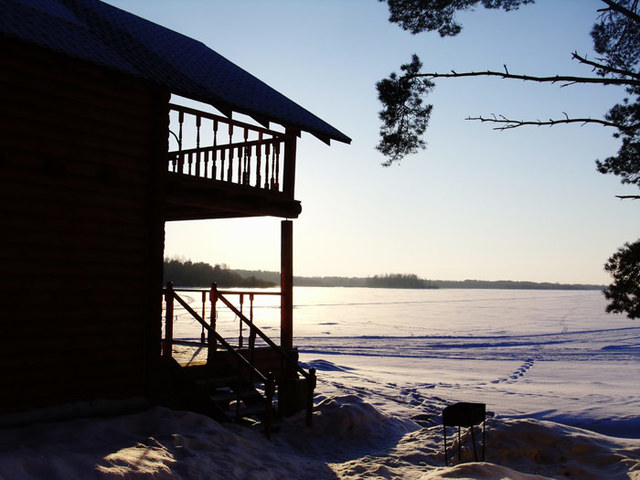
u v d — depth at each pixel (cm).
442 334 4728
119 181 850
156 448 662
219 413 892
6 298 732
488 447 836
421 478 684
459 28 1174
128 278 865
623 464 754
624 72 974
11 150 738
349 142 1172
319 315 7719
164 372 899
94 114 825
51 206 776
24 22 784
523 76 1020
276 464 737
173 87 870
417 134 1254
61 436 673
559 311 9425
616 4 975
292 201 1137
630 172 1248
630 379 2259
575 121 1034
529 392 1819
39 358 759
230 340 2803
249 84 1194
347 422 963
